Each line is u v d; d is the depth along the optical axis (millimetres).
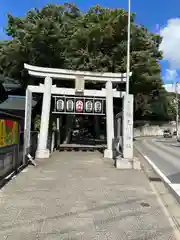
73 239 4266
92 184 8180
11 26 27047
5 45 28125
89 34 23453
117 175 9719
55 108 15453
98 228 4742
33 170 10523
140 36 27297
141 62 26453
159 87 38906
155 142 37031
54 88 15289
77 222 5004
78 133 46125
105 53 25438
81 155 16359
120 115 12547
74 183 8273
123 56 25125
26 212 5500
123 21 24406
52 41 23078
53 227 4742
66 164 12320
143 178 9234
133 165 11219
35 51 23656
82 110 15609
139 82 29422
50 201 6309
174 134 65938
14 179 8719
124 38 25250
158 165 13375
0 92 18547
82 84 15328
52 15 25016
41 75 15102
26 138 11836
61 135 25312
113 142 15289
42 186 7801
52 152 18188
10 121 8617
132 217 5344
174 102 68938
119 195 6957
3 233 4453
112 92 15586
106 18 25875
